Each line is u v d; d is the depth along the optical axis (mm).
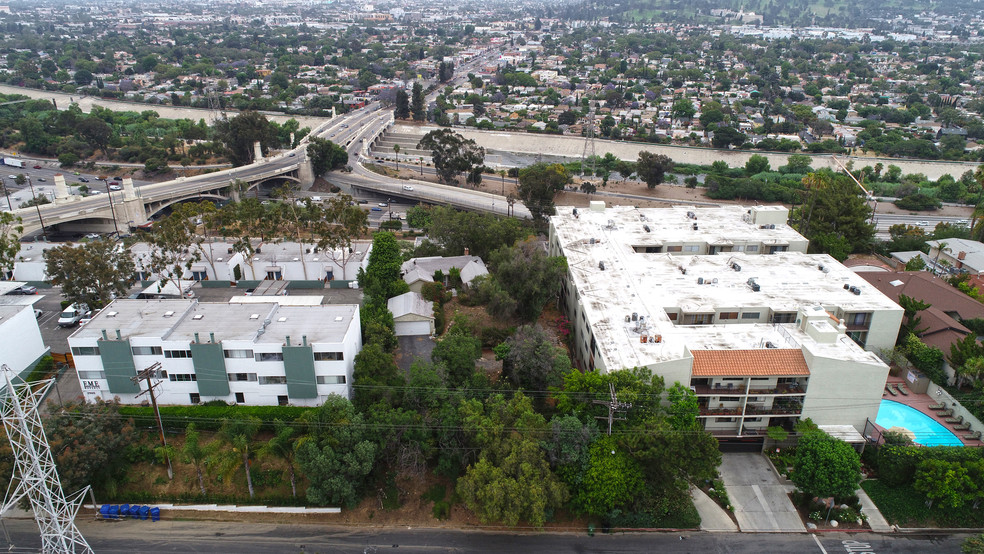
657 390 80750
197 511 80875
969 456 80812
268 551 75688
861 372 84312
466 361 93688
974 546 70750
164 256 124000
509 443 77375
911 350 101938
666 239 132125
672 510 79250
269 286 126188
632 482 76812
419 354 106500
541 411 90812
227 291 128500
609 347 90625
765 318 102875
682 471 77750
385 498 82188
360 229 138375
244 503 81125
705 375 85062
